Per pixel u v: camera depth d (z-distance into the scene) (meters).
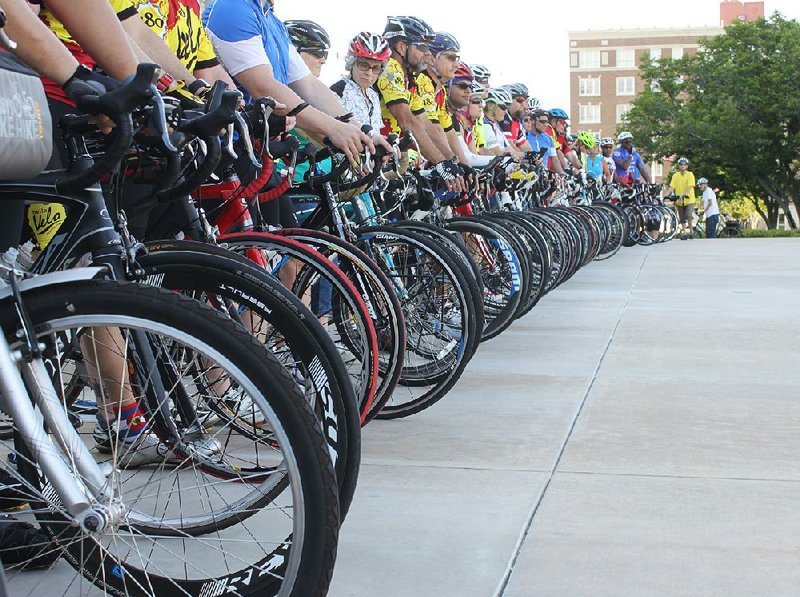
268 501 2.73
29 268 2.54
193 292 2.62
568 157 13.74
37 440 1.88
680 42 101.88
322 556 1.96
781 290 10.26
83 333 2.31
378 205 5.25
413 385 4.52
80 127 2.23
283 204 4.36
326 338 2.54
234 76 4.36
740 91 48.62
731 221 30.45
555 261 8.39
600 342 6.76
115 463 2.08
